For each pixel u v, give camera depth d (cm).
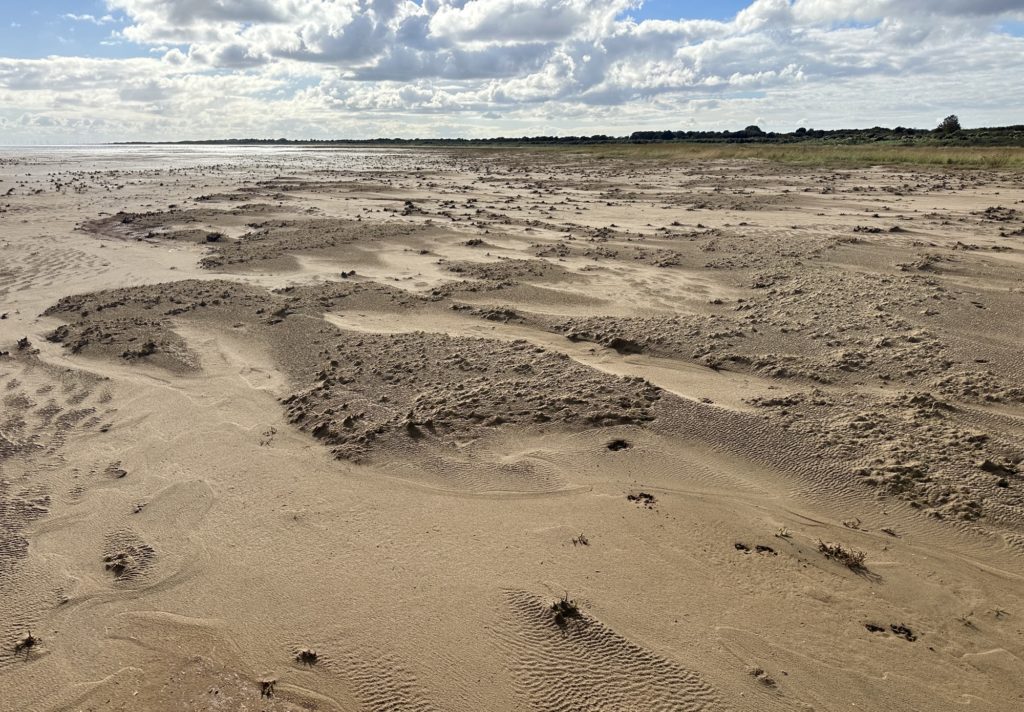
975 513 528
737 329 926
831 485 579
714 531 538
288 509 590
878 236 1555
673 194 2650
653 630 442
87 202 2644
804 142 6397
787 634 438
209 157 6900
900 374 759
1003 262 1234
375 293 1208
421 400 764
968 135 5638
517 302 1139
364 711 396
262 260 1520
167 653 445
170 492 625
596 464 632
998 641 428
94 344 1006
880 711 386
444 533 548
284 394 822
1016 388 697
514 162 5375
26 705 414
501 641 437
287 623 462
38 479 659
